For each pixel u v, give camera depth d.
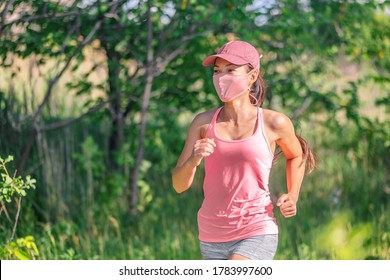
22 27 10.72
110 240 11.37
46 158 11.53
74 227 11.31
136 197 12.25
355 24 12.69
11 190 8.53
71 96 14.04
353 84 12.98
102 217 12.09
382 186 13.43
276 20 11.59
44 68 14.26
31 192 11.39
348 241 10.31
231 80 6.62
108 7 11.27
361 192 13.38
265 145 6.59
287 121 6.75
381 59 13.15
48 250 10.29
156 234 11.87
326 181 13.79
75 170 12.24
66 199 11.80
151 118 14.62
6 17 10.05
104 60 12.37
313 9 12.59
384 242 10.70
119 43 11.85
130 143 13.19
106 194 12.36
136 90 12.36
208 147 6.36
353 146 14.05
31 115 11.46
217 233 6.72
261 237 6.61
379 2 12.32
